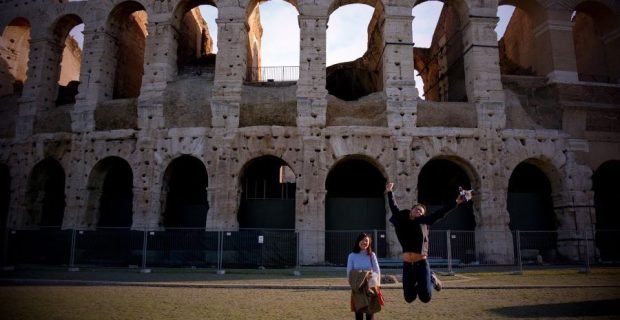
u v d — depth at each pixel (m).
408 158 31.28
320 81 32.59
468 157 31.80
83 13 36.91
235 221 30.91
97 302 14.32
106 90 36.03
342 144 31.47
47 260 29.30
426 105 32.56
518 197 34.00
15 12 38.97
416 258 9.01
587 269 23.70
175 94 33.56
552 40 34.94
